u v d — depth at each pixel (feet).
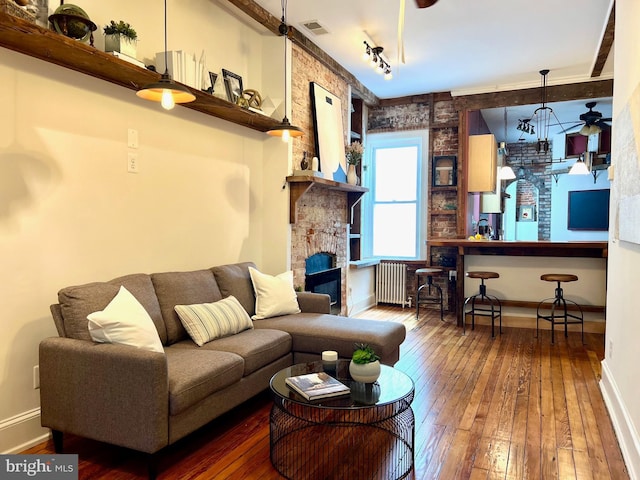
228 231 13.30
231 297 11.14
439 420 9.39
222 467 7.52
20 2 7.30
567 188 28.99
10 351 7.82
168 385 7.05
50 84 8.37
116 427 7.07
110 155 9.58
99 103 9.32
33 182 8.11
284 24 13.76
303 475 7.27
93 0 9.17
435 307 21.88
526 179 32.27
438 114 21.91
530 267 17.75
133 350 7.02
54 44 7.54
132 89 10.02
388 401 6.98
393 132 22.90
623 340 8.86
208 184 12.47
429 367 12.83
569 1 12.53
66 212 8.70
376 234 23.76
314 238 16.33
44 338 8.32
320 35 15.08
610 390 9.96
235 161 13.55
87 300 7.95
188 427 7.44
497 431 8.90
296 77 15.05
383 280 22.58
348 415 9.55
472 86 20.66
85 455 7.90
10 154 7.76
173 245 11.31
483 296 17.10
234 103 12.12
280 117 13.91
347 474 7.30
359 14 13.50
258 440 8.49
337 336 10.46
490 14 13.35
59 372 7.46
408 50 16.16
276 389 7.42
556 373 12.34
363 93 20.56
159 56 10.31
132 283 9.20
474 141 21.11
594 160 25.49
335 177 17.07
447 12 13.23
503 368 12.76
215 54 12.75
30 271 8.10
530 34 14.74
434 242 18.11
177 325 9.79
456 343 15.44
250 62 14.23
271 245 14.78
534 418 9.50
